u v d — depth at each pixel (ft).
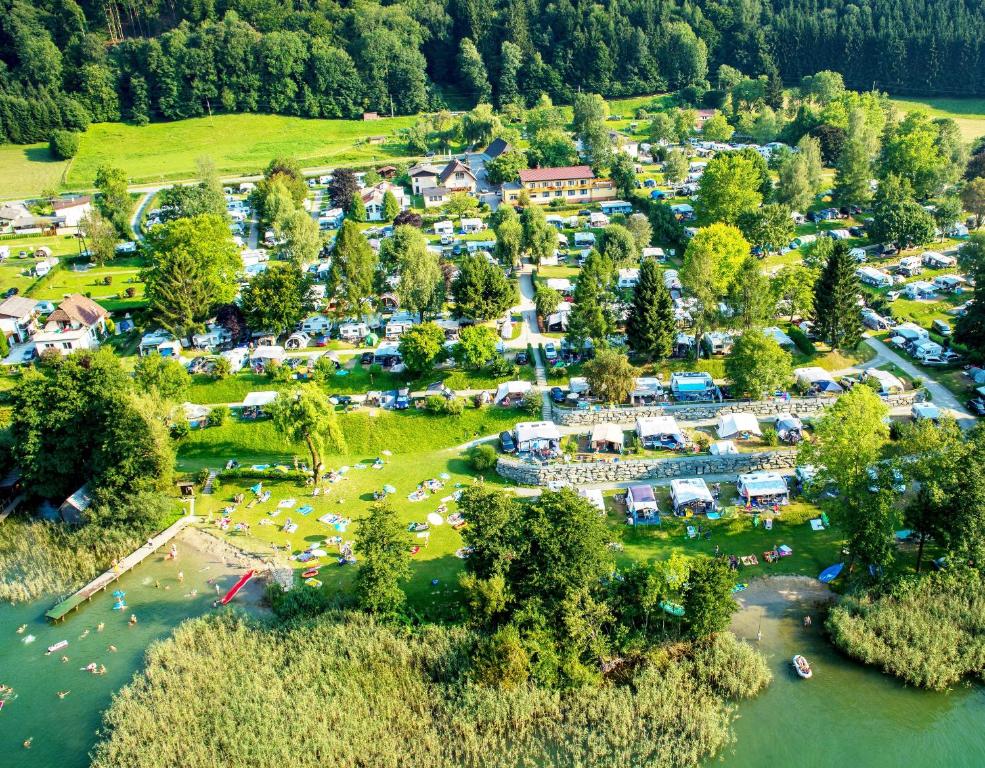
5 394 396.78
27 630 271.28
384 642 246.27
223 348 435.94
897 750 213.87
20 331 465.06
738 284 387.34
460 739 219.82
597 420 359.25
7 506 340.80
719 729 220.02
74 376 342.23
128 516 313.94
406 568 261.65
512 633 234.58
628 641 242.78
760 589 270.26
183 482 342.23
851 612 252.62
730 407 358.02
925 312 447.83
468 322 439.63
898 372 384.88
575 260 550.77
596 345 385.50
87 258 583.99
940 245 548.31
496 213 626.64
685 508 304.71
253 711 224.94
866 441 263.29
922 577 258.16
